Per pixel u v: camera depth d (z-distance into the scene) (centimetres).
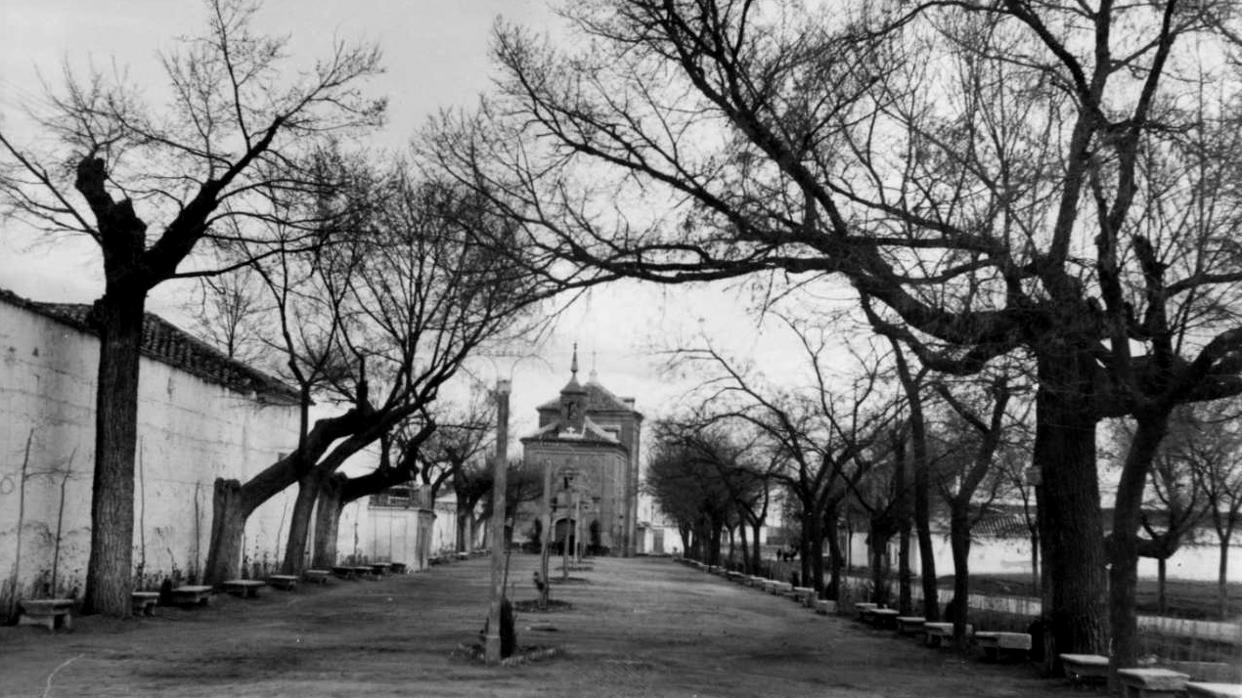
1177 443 2967
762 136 1675
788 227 1694
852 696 1493
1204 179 1411
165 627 2105
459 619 2514
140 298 2158
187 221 2167
